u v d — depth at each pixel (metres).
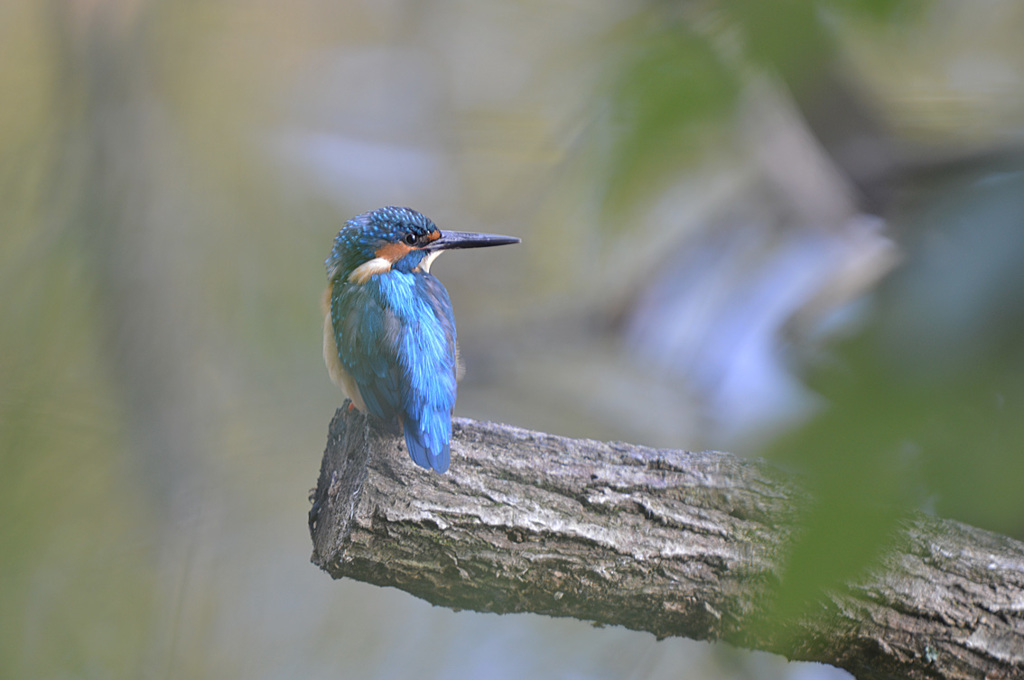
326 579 13.93
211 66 16.69
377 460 6.38
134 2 15.96
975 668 5.77
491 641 12.87
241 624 13.24
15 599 12.91
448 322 7.43
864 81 4.62
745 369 10.71
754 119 3.92
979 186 2.70
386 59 17.47
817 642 5.90
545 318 14.84
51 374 14.39
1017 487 1.97
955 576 5.87
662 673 11.95
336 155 17.12
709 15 2.46
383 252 7.77
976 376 2.12
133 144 15.68
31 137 15.29
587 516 6.05
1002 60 4.31
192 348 15.36
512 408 14.01
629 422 12.77
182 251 15.66
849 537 1.93
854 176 7.11
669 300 12.29
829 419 2.12
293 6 17.61
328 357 7.61
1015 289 2.25
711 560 5.96
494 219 15.73
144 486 14.34
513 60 14.13
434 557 5.97
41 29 15.45
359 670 12.67
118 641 12.78
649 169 2.44
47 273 14.74
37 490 13.77
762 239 10.39
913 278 2.51
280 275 16.33
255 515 14.33
